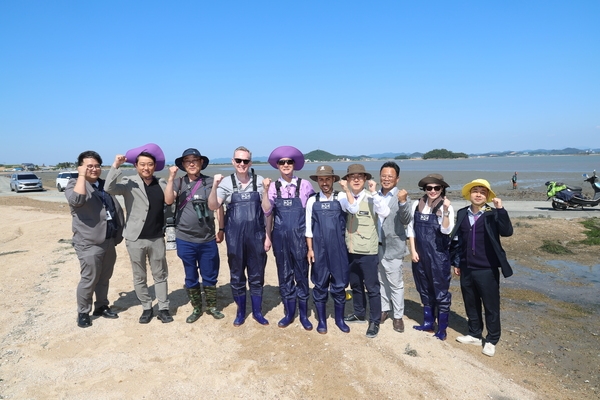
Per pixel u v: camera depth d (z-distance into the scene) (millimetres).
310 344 4391
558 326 5211
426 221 4492
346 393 3523
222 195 4637
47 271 7176
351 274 4832
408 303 6043
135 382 3648
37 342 4398
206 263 4930
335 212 4453
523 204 17281
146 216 4633
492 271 4273
